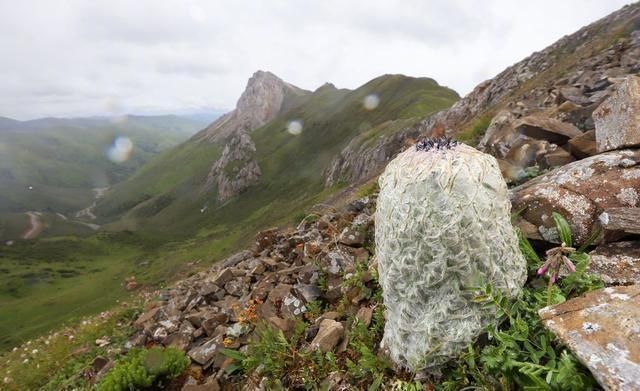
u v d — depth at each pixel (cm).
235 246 10512
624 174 428
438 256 319
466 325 324
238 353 541
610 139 492
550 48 4038
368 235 693
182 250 13900
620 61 1362
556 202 441
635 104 469
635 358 229
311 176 17312
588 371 261
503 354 301
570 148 588
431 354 331
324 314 535
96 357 783
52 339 1225
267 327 538
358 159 10388
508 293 331
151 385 567
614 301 271
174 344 676
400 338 358
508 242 340
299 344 504
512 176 625
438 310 329
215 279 856
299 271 693
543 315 288
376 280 525
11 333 7806
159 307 959
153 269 11425
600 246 386
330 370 419
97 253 16688
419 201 324
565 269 363
